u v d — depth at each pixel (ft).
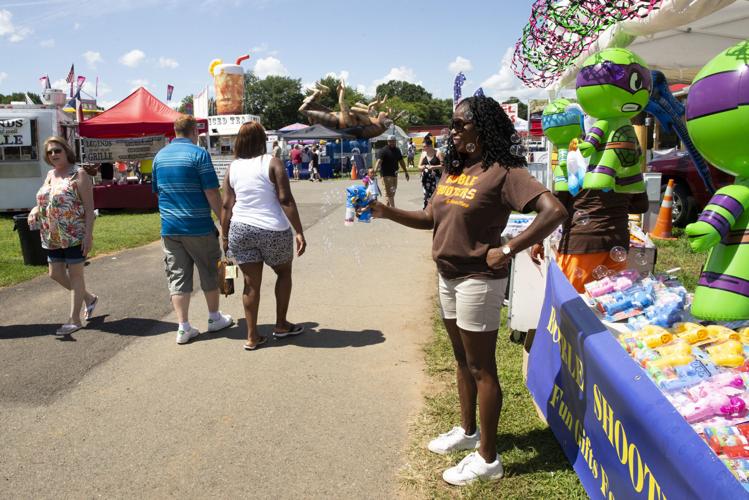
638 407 6.83
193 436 10.96
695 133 8.02
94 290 22.11
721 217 7.92
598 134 11.99
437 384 13.05
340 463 10.00
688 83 23.95
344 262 26.53
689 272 21.71
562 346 10.01
